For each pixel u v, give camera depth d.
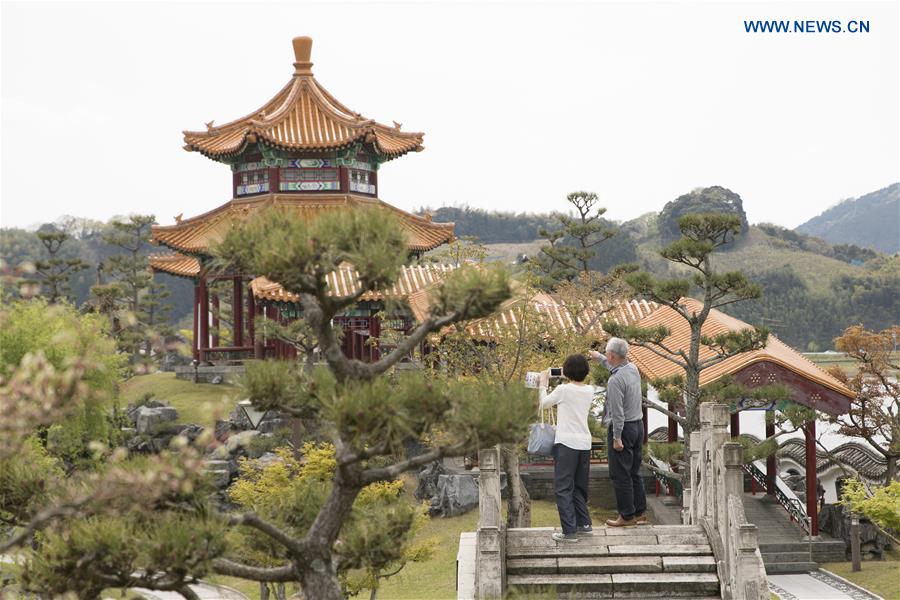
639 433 14.19
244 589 34.56
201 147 52.31
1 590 9.78
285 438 40.47
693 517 15.00
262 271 9.20
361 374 9.72
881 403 43.28
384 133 54.62
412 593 30.53
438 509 37.72
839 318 154.50
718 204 186.12
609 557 13.41
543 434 13.91
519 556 13.48
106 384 35.19
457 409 9.16
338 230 9.33
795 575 32.22
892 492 28.89
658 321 42.25
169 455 8.95
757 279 167.75
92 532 8.66
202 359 54.12
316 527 9.64
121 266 78.94
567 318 37.09
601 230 64.19
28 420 8.79
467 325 31.34
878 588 29.41
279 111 52.41
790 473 49.06
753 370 32.78
